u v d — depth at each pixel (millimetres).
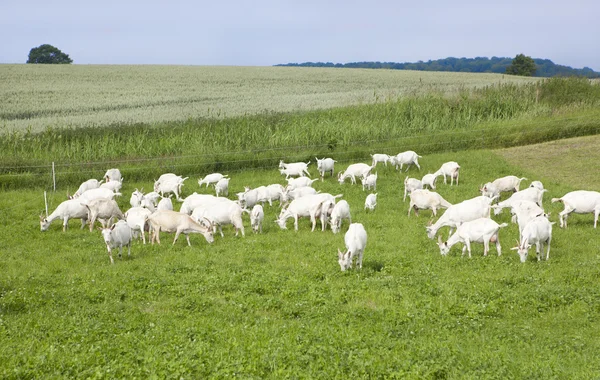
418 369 10578
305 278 16875
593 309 14211
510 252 20156
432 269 17719
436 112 47344
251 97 65250
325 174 36094
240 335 12469
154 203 27328
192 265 18531
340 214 22875
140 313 14281
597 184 32125
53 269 18609
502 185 28875
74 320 13477
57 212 24922
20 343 11938
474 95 53062
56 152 38219
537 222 18484
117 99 63625
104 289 15945
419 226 24109
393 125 44875
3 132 43688
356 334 12352
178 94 68250
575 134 43781
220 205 23312
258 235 23125
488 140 42250
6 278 17188
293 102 59562
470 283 16125
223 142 41281
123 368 10602
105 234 19047
